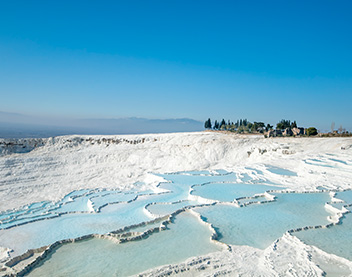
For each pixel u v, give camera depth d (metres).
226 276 13.50
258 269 14.08
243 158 50.00
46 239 18.80
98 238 18.59
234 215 21.95
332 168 33.94
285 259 14.85
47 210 25.80
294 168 38.41
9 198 32.53
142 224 20.45
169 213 22.78
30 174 42.62
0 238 19.06
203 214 22.20
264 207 23.73
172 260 15.58
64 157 51.09
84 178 42.44
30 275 14.41
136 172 45.25
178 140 60.53
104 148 59.16
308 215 21.83
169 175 38.09
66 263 15.49
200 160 49.62
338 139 52.56
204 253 16.33
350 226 19.33
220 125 110.00
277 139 58.97
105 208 25.31
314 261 14.52
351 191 27.38
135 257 15.98
